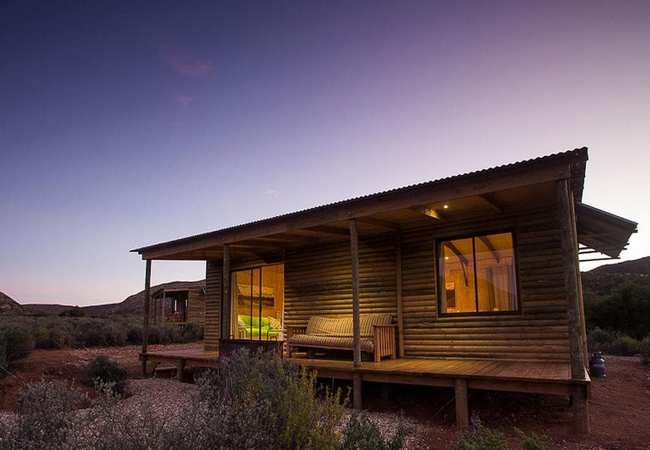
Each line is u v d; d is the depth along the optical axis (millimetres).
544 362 8008
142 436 3174
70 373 10906
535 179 6570
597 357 10250
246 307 13898
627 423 6363
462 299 9227
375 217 9266
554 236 8266
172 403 8188
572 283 6090
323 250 11906
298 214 9320
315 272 12000
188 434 3195
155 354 12359
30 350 11773
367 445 3391
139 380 11781
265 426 3561
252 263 13828
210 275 15023
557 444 5484
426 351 9508
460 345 9070
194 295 32469
